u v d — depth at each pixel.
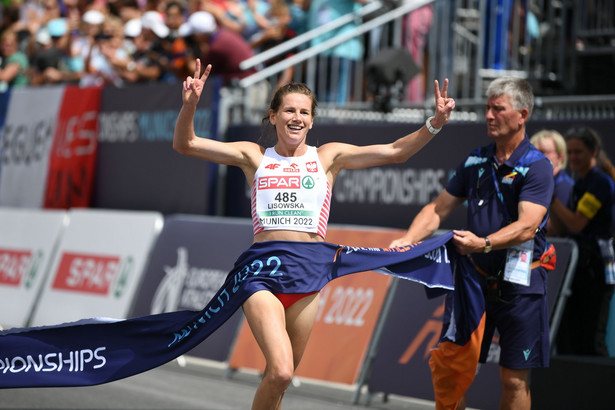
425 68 36.34
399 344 23.05
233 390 24.42
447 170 26.28
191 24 34.78
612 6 34.69
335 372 24.05
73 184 36.34
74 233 32.69
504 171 17.02
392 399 23.77
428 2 34.19
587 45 34.69
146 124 33.88
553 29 32.78
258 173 15.38
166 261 29.41
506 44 32.78
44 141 37.53
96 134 35.66
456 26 34.47
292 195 15.27
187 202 32.47
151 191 33.72
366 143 28.09
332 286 25.34
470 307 16.84
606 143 23.05
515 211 16.98
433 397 21.88
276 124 15.41
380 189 27.97
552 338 21.00
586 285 21.56
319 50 33.59
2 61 45.66
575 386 19.89
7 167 39.03
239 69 34.62
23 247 34.28
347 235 25.64
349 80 35.50
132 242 30.67
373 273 24.61
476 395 21.23
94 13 41.47
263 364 25.31
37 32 44.81
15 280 33.97
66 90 36.81
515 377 17.03
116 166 35.00
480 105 29.23
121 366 15.89
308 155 15.46
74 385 15.84
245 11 36.66
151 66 36.91
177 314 15.92
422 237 17.67
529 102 16.89
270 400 14.26
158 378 25.91
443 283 17.08
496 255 17.06
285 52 36.69
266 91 33.66
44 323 32.03
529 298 16.94
